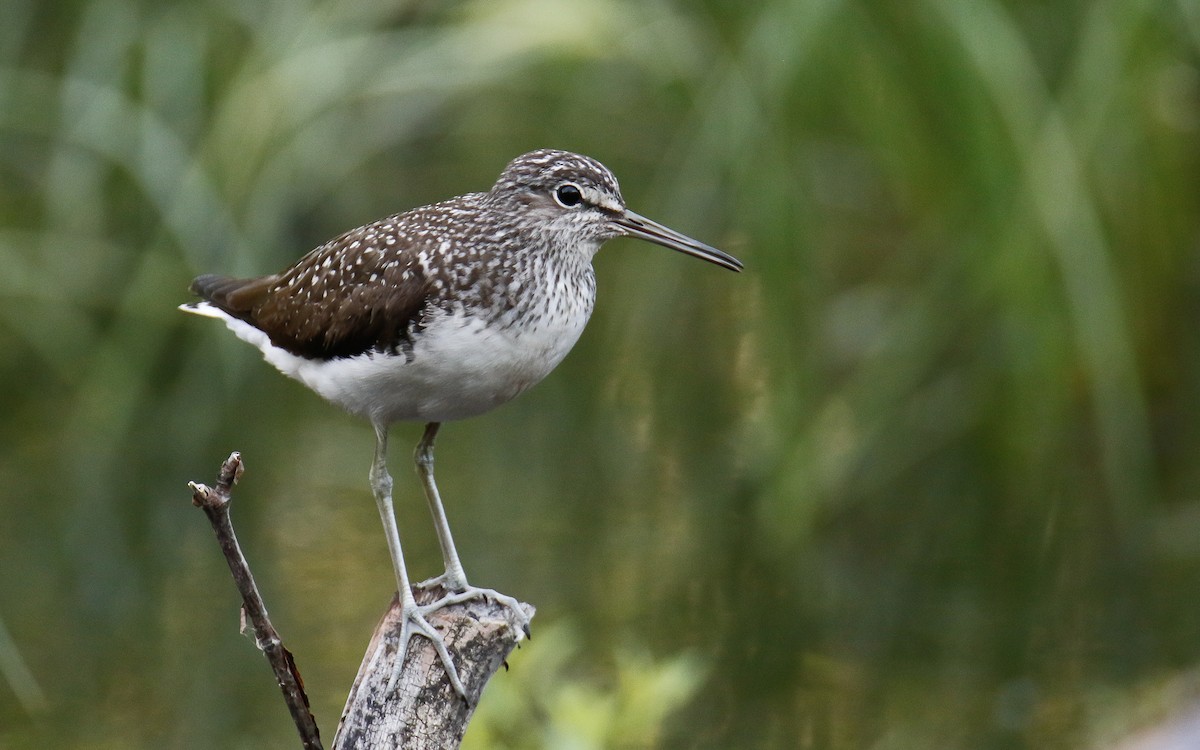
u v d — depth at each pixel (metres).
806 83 14.13
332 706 11.53
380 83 16.81
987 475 15.17
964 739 11.30
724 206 16.16
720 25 14.75
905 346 15.24
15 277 16.59
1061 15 14.84
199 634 12.78
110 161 17.20
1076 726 11.33
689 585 13.39
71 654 12.49
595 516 14.45
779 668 12.35
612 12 16.41
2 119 17.09
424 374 8.20
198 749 11.20
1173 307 15.92
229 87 17.09
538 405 16.52
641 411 15.94
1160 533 14.37
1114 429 14.27
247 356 16.53
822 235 15.77
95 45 16.98
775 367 14.51
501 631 7.53
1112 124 14.39
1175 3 14.22
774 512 14.22
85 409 16.03
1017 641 12.73
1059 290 14.13
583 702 8.59
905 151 14.51
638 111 17.91
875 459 15.24
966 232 14.55
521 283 8.27
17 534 14.39
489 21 16.72
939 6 13.73
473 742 8.66
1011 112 13.88
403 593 7.71
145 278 16.42
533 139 18.09
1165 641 12.60
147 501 15.05
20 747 11.20
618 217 8.76
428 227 8.45
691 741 11.39
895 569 13.95
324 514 14.44
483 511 14.50
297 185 17.14
